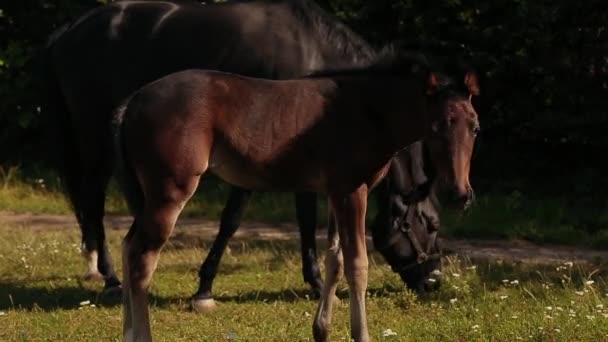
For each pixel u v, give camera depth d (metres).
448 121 6.17
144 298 6.41
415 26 13.66
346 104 6.54
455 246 11.23
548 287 8.46
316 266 8.62
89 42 9.11
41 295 8.66
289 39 8.43
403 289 8.55
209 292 8.15
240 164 6.52
